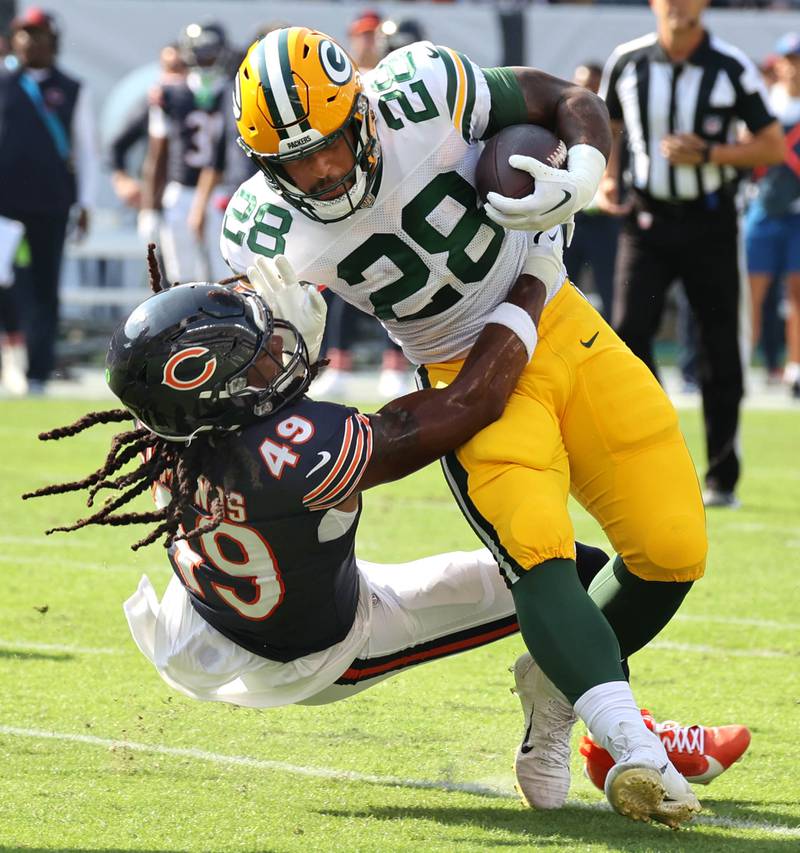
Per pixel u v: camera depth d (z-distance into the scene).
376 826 11.38
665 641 17.56
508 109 11.98
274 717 14.46
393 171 11.45
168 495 11.52
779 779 12.75
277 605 11.35
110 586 19.83
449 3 52.47
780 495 27.80
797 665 16.50
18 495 26.19
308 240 11.75
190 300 10.71
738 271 25.22
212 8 47.47
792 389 42.59
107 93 47.31
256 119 10.97
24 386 42.50
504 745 13.68
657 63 24.89
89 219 41.22
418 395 11.36
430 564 12.25
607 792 10.71
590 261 39.16
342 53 11.05
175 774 12.62
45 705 14.57
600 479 12.05
